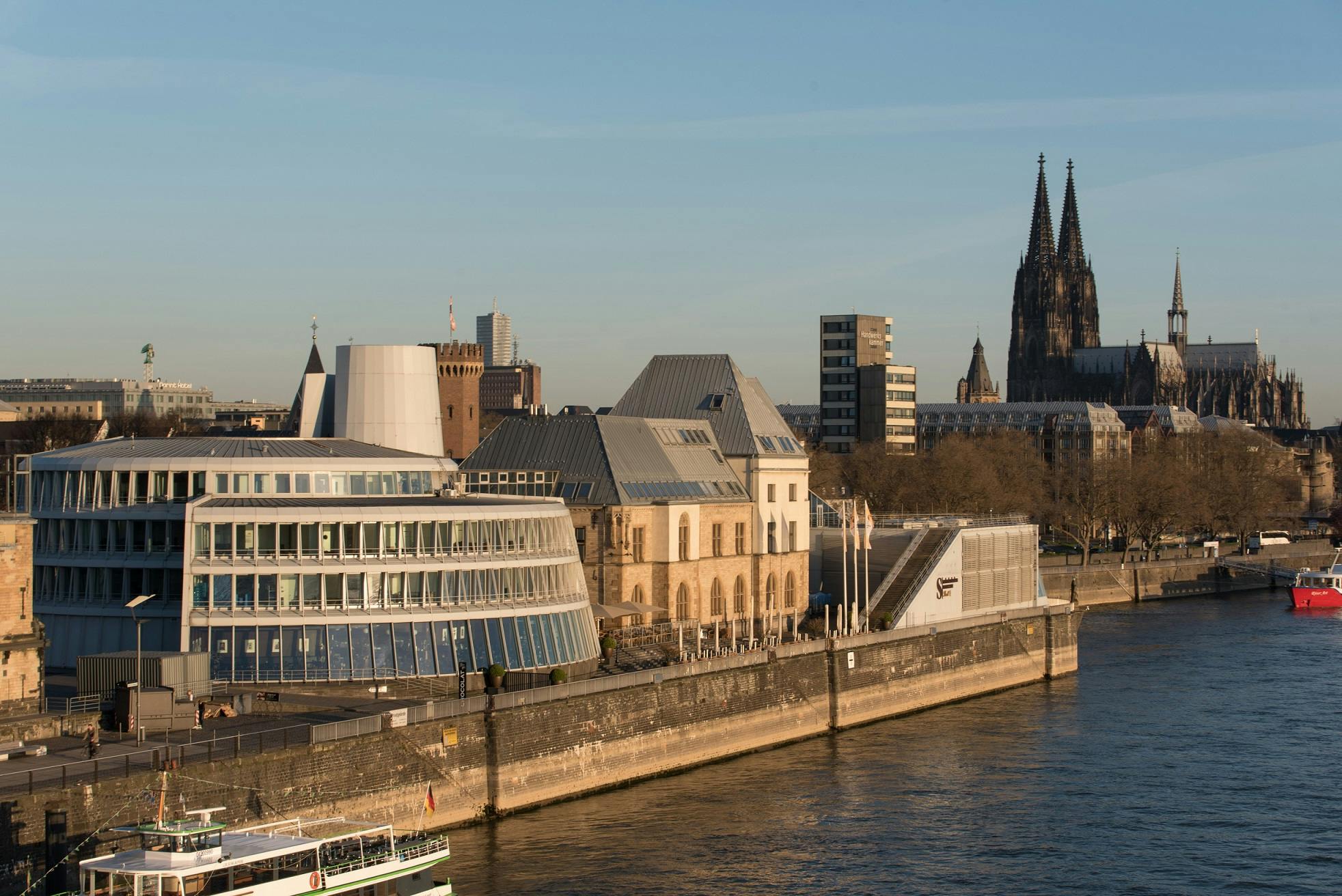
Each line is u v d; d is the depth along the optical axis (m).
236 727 115.62
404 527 138.50
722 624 194.75
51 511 144.00
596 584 179.88
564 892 107.75
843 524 195.25
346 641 134.00
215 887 84.88
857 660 170.62
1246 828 128.88
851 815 130.50
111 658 118.94
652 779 141.38
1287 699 186.62
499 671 136.88
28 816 90.38
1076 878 115.88
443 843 96.88
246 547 134.62
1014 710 181.00
